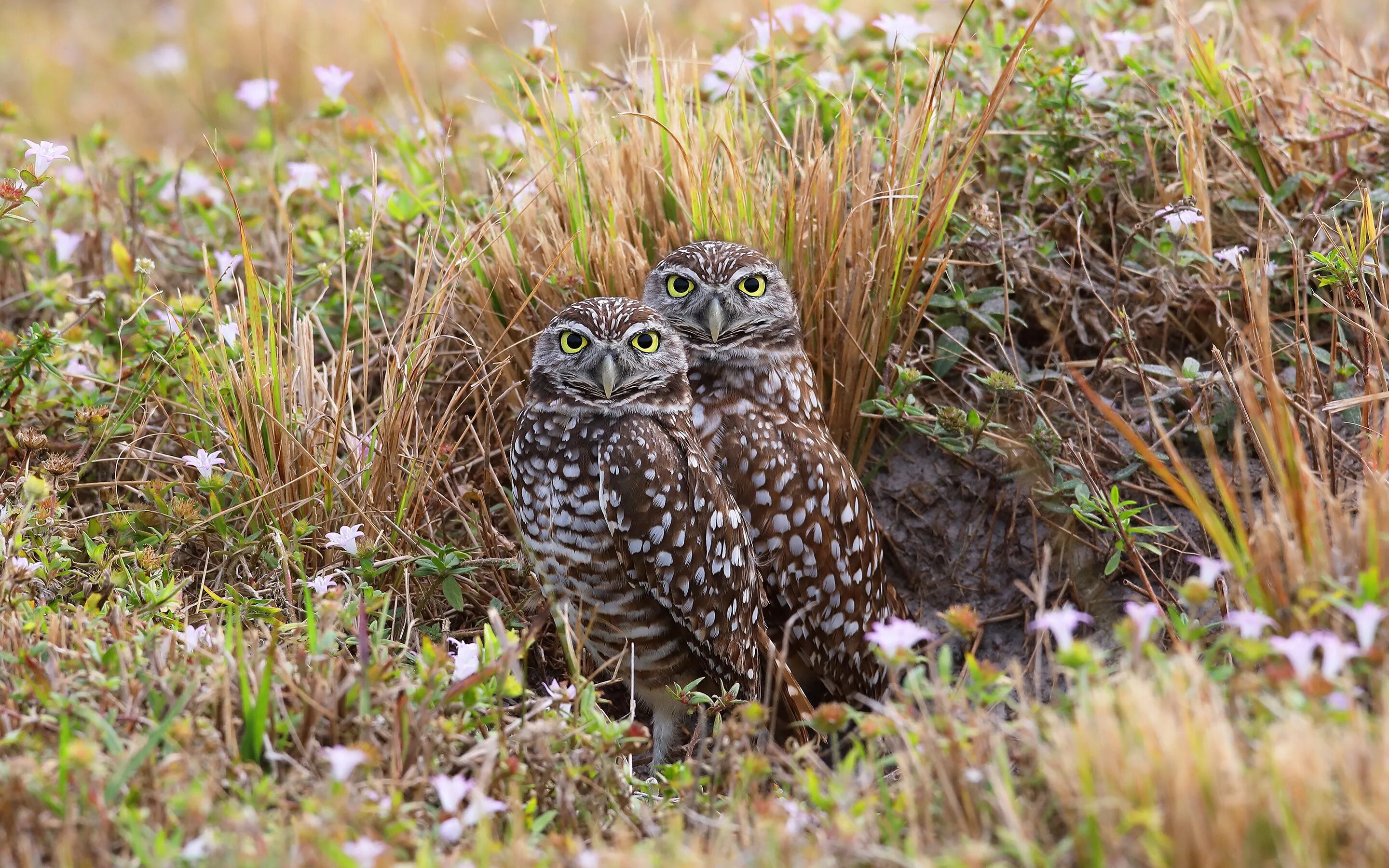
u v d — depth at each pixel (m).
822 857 5.17
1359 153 10.21
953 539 9.75
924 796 5.51
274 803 5.70
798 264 9.59
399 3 18.67
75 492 9.22
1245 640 5.69
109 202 12.00
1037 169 10.27
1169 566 8.94
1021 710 5.82
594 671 8.83
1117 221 10.25
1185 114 9.99
